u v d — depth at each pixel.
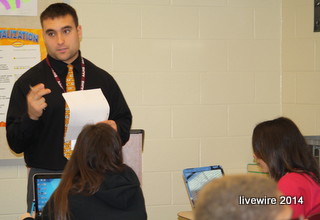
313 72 4.16
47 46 2.84
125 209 2.24
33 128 2.62
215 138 4.37
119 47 4.16
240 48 4.39
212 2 4.32
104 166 2.27
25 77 2.83
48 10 2.85
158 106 4.25
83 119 2.66
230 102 4.39
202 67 4.32
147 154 4.25
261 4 4.41
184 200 4.31
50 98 2.75
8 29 3.90
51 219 2.20
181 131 4.30
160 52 4.23
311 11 4.14
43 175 2.53
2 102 3.90
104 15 4.11
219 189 1.08
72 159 2.32
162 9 4.22
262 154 2.70
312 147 3.75
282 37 4.44
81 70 2.91
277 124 2.72
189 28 4.29
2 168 3.98
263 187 1.08
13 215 4.01
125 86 4.18
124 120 2.97
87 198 2.19
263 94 4.45
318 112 4.12
